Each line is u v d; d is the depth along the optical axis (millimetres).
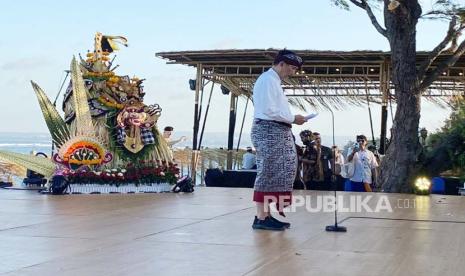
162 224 6680
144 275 4117
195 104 19359
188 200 9688
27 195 10328
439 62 17922
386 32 15625
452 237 5934
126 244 5324
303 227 6566
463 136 15008
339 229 6262
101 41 11547
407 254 5004
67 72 11539
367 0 16203
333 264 4562
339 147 14117
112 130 11445
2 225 6461
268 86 6203
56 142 11023
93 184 10922
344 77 19672
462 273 4301
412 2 15070
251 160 18516
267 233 6086
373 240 5711
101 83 11438
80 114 11141
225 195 10844
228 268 4379
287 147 6281
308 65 19031
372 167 14656
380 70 18438
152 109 11758
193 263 4535
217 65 19359
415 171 14984
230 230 6270
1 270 4223
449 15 15289
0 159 11031
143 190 11320
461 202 10039
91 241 5473
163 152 11844
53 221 6828
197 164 18844
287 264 4543
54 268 4297
